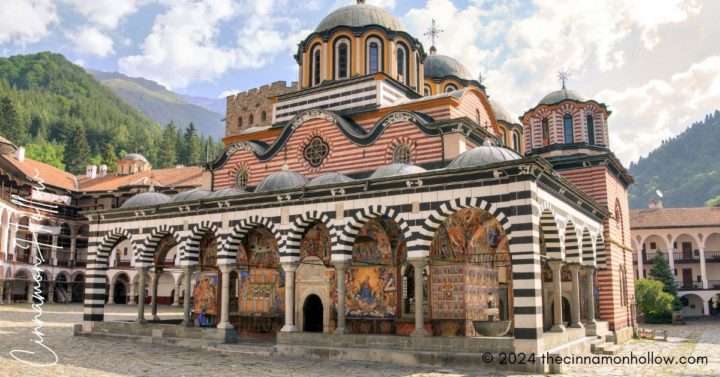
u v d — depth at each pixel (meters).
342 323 25.91
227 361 24.17
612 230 37.62
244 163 37.41
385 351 23.78
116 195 78.75
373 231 30.00
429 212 24.16
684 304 76.38
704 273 73.69
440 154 30.80
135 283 78.25
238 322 34.06
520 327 21.69
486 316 29.28
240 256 34.41
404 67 39.16
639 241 76.19
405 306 29.27
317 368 22.36
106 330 33.03
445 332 27.94
